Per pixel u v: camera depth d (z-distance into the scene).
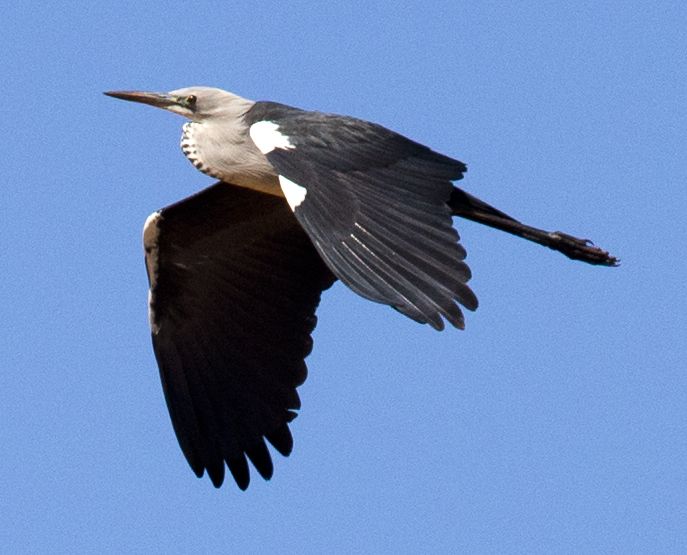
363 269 13.38
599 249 15.24
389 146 14.25
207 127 16.23
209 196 16.44
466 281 13.27
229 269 16.72
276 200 16.50
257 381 16.67
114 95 16.41
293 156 14.16
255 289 16.70
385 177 13.99
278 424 16.62
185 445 16.77
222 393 16.72
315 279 16.67
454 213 15.13
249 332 16.70
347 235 13.56
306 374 16.62
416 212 13.71
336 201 13.77
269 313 16.69
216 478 16.67
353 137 14.27
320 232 13.62
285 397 16.62
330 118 14.49
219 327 16.75
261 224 16.62
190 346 16.80
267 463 16.62
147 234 16.55
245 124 16.08
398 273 13.33
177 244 16.62
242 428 16.67
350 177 13.97
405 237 13.52
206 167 16.25
